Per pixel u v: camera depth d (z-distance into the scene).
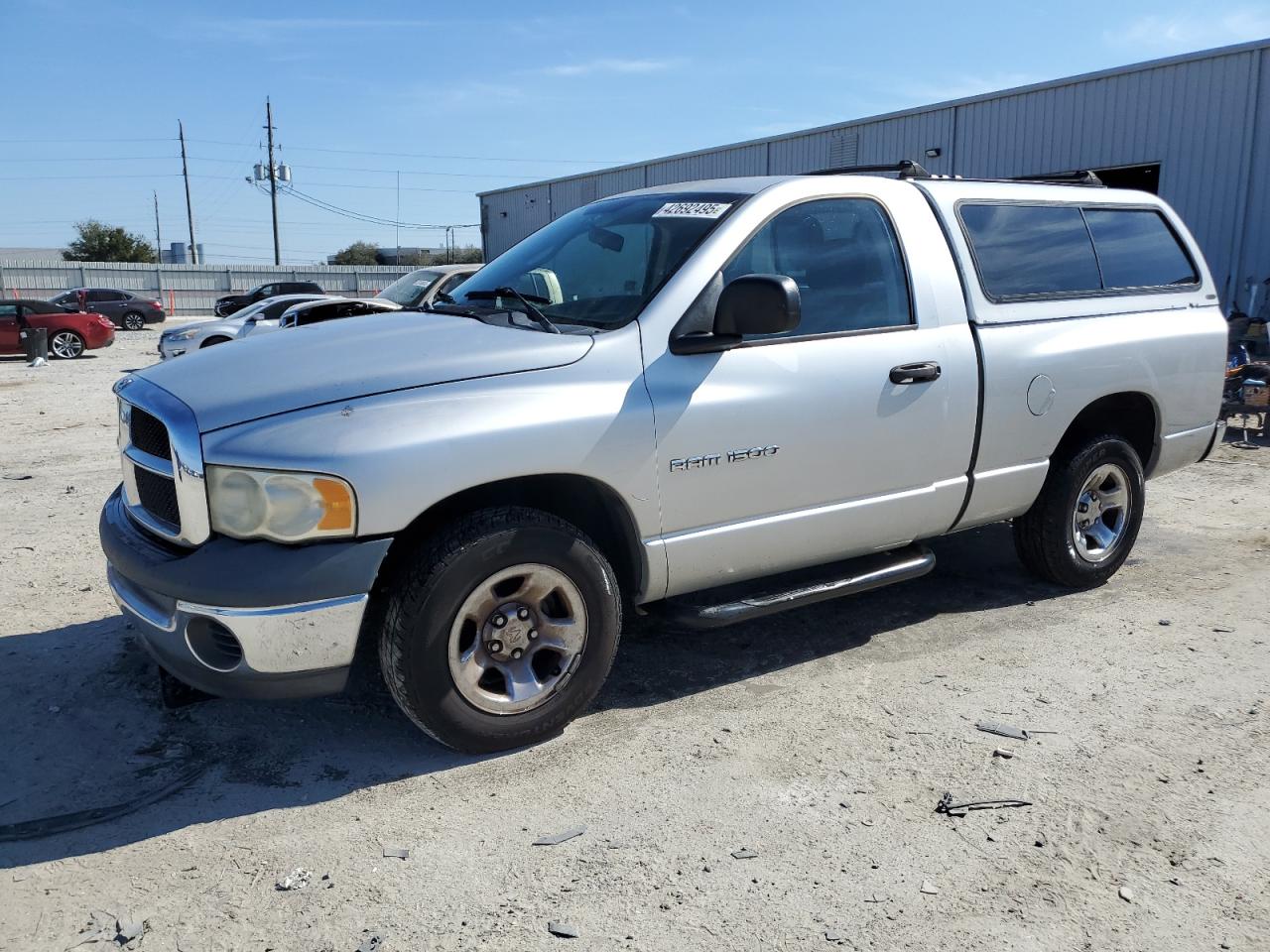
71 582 5.33
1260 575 5.50
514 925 2.60
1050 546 4.99
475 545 3.22
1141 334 5.05
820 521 4.01
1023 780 3.33
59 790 3.26
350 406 3.15
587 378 3.44
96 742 3.58
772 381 3.79
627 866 2.85
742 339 3.75
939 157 19.48
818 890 2.75
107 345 24.36
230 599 3.00
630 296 3.75
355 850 2.93
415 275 12.99
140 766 3.42
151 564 3.18
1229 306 14.99
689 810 3.14
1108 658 4.34
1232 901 2.71
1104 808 3.16
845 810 3.14
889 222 4.29
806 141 22.61
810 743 3.58
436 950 2.50
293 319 11.85
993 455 4.51
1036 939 2.56
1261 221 14.52
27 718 3.75
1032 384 4.56
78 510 7.02
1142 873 2.84
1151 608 4.97
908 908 2.67
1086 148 16.81
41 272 45.22
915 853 2.92
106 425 11.32
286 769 3.40
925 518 4.37
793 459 3.86
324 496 3.01
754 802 3.19
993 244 4.64
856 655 4.38
